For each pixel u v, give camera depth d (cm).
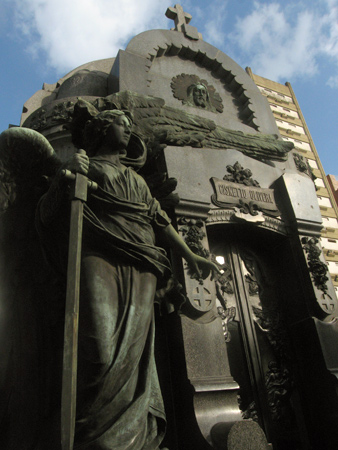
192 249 465
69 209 334
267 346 534
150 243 349
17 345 344
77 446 258
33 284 361
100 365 275
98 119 389
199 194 515
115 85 606
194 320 426
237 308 544
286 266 589
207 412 375
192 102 662
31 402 325
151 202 377
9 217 372
